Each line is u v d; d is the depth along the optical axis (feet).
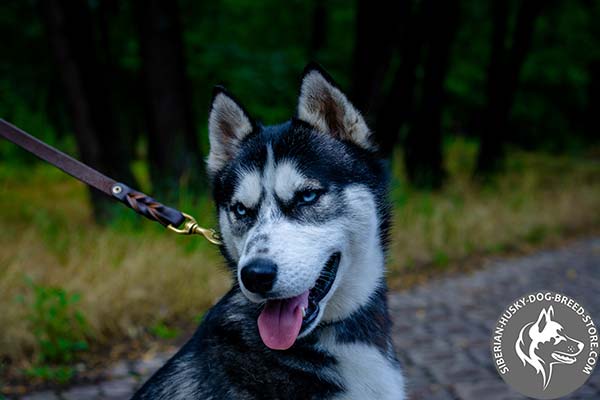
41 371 14.70
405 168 41.37
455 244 28.19
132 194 9.39
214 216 10.38
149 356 16.14
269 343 8.32
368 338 9.21
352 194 9.16
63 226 27.50
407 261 25.90
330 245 8.82
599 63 76.64
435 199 34.19
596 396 13.89
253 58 39.17
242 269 8.19
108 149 29.27
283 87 38.86
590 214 37.88
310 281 8.42
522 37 44.55
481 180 41.81
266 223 8.76
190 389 8.64
